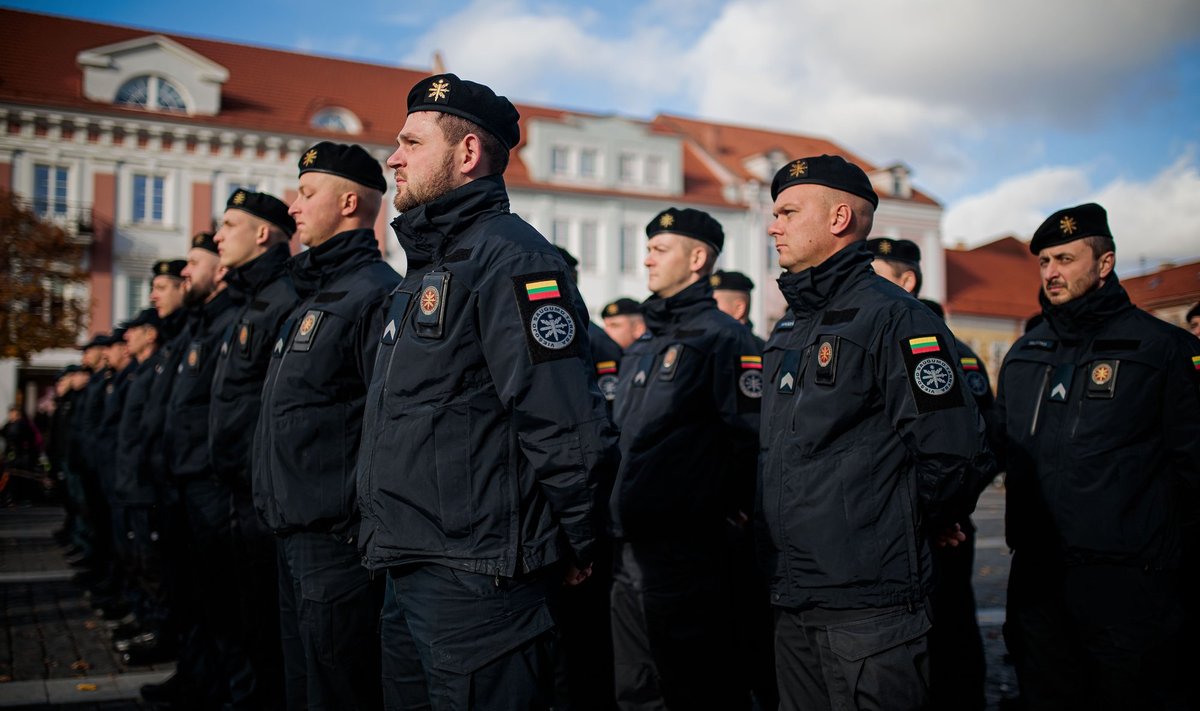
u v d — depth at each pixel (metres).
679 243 4.77
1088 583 3.94
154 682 5.97
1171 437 3.89
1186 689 3.92
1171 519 3.88
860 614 3.16
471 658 2.78
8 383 28.03
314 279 4.13
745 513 4.52
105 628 7.55
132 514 7.01
